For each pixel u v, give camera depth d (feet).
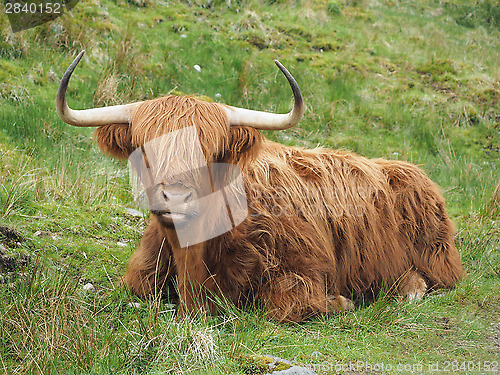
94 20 74.13
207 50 75.36
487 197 51.78
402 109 71.00
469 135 69.00
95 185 45.80
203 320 28.25
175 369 24.80
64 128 54.85
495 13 111.96
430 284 36.73
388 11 106.01
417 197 36.99
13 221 36.86
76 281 32.32
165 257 31.73
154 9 83.97
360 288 34.99
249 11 85.56
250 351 26.25
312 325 29.99
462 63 85.30
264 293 30.22
